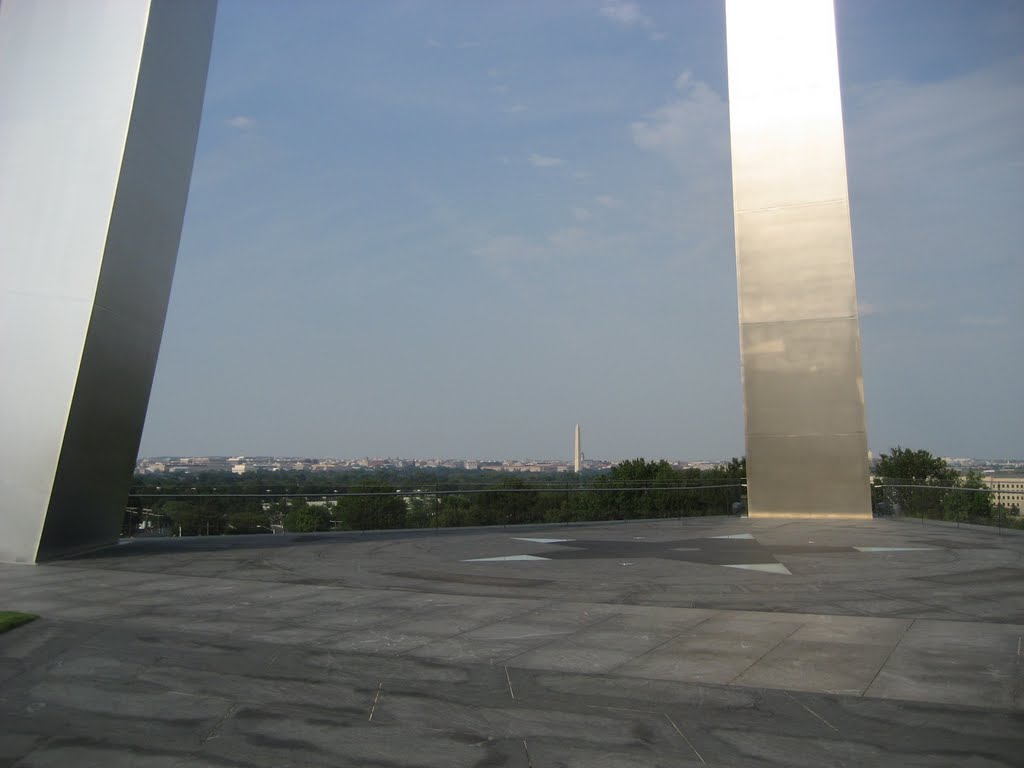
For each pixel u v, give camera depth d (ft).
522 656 22.30
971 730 16.33
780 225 70.54
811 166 70.18
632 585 34.60
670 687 19.36
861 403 68.23
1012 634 24.47
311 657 22.36
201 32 50.55
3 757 15.31
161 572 39.06
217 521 57.52
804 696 18.57
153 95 45.34
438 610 28.99
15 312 43.21
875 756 15.05
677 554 45.75
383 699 18.70
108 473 46.57
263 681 20.15
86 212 43.04
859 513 67.97
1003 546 48.42
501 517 67.77
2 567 40.55
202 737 16.37
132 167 43.91
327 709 18.02
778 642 23.66
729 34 73.20
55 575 38.01
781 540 52.90
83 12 44.80
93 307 42.39
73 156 43.65
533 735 16.33
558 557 44.73
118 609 29.37
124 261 44.52
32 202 43.75
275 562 42.96
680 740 15.97
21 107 44.62
